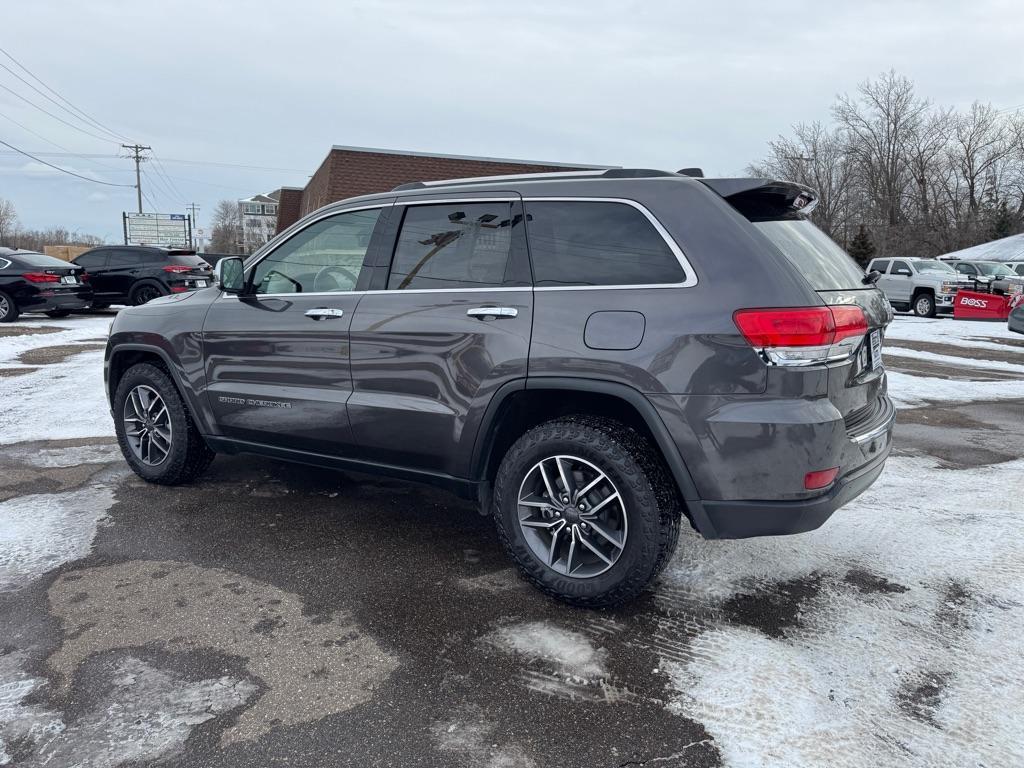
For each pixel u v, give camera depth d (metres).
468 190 3.25
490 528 3.77
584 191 2.97
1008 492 4.44
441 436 3.16
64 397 6.90
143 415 4.27
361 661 2.50
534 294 2.93
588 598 2.84
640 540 2.72
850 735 2.15
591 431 2.79
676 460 2.64
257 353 3.72
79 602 2.88
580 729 2.17
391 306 3.29
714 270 2.64
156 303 4.33
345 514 3.91
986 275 22.58
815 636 2.72
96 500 4.05
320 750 2.05
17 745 2.04
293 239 3.78
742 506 2.59
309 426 3.57
